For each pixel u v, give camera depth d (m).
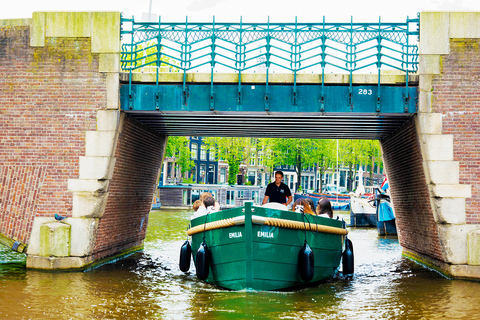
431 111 9.79
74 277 9.77
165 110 10.14
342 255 11.41
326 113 10.05
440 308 7.91
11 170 10.37
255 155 50.75
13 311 7.38
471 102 9.74
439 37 9.78
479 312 7.68
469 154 9.73
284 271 9.02
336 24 9.96
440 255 10.41
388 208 20.44
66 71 10.27
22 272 10.01
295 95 9.93
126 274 10.38
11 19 10.39
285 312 7.59
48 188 10.28
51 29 10.30
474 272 9.75
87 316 7.22
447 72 9.79
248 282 8.77
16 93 10.37
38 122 10.32
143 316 7.28
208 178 53.66
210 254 9.32
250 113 10.26
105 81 10.17
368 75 9.90
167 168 48.25
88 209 10.21
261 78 10.00
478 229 9.72
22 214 10.34
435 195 9.76
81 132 10.23
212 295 8.66
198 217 9.58
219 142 41.97
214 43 10.01
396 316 7.45
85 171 10.21
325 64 9.92
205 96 10.09
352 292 9.08
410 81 9.88
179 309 7.70
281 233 8.89
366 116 10.36
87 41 10.23
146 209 14.21
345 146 44.81
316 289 9.35
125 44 10.29
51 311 7.42
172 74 10.08
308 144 41.94
